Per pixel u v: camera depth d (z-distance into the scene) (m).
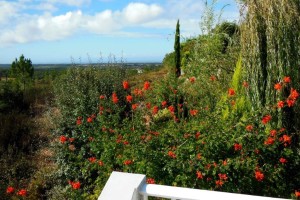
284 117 5.23
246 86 5.62
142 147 5.05
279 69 5.31
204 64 9.17
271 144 4.78
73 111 8.59
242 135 4.82
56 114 10.48
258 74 5.54
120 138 5.52
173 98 8.71
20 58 22.88
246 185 4.62
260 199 1.91
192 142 4.94
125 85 7.02
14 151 9.27
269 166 4.70
